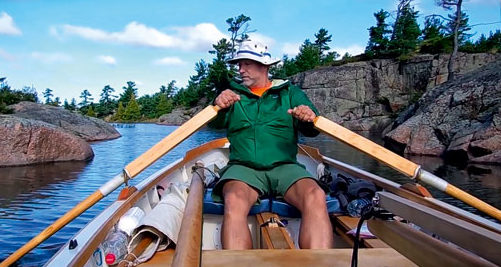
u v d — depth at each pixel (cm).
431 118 1712
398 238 133
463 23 3052
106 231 209
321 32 5566
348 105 3141
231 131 292
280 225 242
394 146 1816
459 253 110
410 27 3444
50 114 2122
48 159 1295
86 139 2162
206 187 312
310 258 179
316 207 232
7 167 1173
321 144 1933
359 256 183
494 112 1472
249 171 270
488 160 1338
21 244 522
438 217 112
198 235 146
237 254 182
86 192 837
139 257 203
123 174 252
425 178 238
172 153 1616
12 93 2722
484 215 659
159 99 7762
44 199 768
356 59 3650
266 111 287
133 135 2852
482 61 2853
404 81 3055
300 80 3406
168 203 258
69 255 178
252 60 295
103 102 8888
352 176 390
